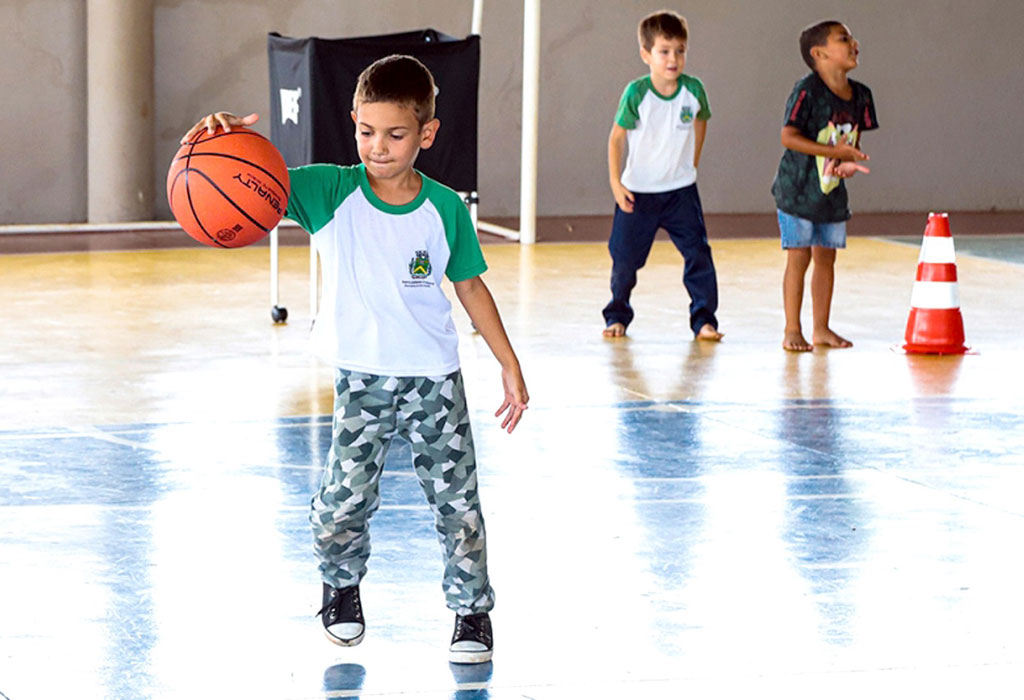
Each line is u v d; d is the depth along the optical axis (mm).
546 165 14938
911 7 15680
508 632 3494
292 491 4711
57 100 13211
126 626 3488
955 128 16094
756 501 4680
